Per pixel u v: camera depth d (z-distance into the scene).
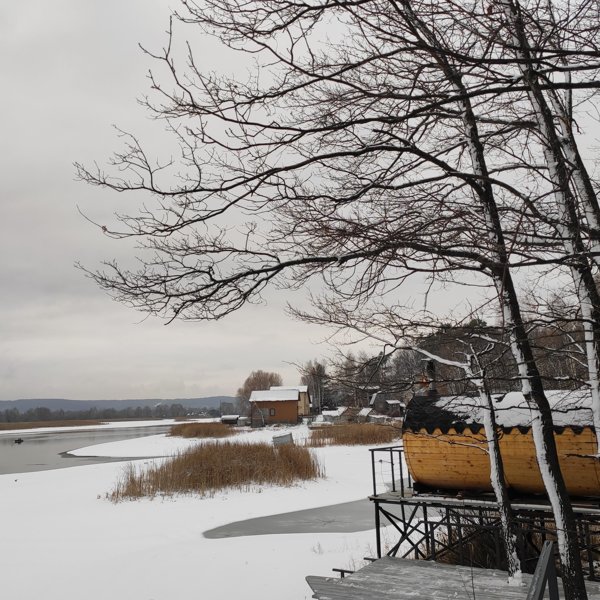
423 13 4.41
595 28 4.16
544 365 6.74
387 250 4.65
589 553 7.88
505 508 6.69
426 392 9.87
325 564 10.66
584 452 7.80
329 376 5.30
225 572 10.38
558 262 4.18
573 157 5.09
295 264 4.83
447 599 6.53
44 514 17.47
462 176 4.91
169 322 4.98
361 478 24.16
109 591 9.57
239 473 22.09
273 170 4.59
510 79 4.43
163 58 4.25
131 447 50.47
